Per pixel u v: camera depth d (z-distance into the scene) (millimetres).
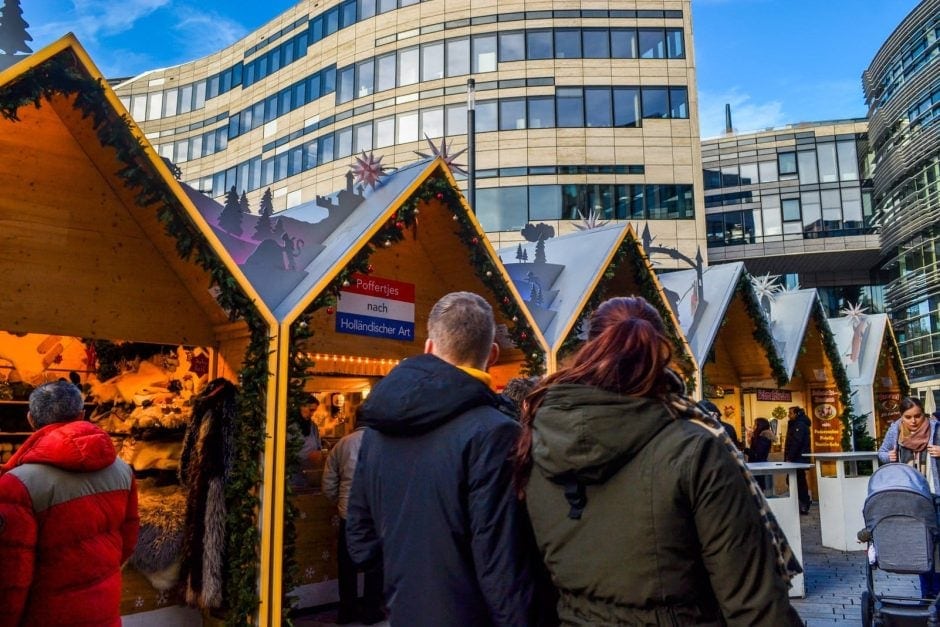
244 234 6383
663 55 35125
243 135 44562
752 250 49312
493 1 36031
